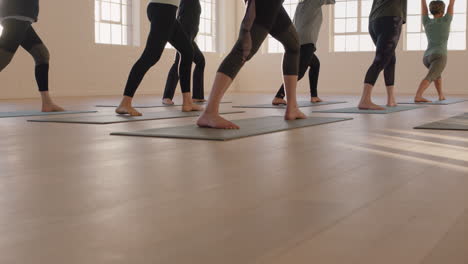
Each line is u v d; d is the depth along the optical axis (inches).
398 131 99.8
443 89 415.5
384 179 52.0
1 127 109.7
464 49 409.7
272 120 122.4
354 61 442.0
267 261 28.4
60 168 58.7
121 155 68.7
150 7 144.0
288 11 487.2
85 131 100.8
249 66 484.4
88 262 28.4
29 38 157.5
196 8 217.5
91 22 350.3
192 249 30.5
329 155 68.4
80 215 38.3
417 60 421.4
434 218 37.1
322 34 451.5
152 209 40.1
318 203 41.8
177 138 88.4
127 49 378.0
